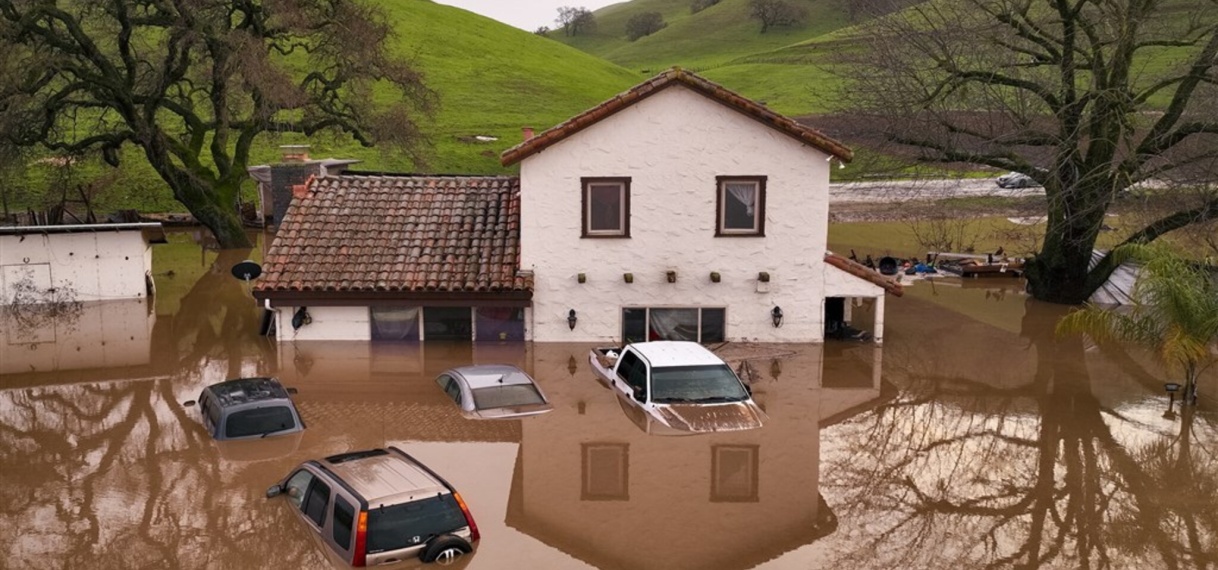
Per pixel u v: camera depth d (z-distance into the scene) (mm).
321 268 20938
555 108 68938
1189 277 17016
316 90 39031
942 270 31656
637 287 20906
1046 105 28609
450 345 21047
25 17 29859
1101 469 14305
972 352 21094
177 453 14688
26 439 15453
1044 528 12211
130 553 11297
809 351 20781
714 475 13844
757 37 123562
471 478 13555
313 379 18594
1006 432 15977
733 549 11391
